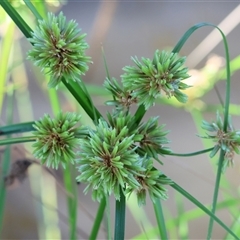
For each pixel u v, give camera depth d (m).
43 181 0.48
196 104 0.44
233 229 0.37
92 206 0.55
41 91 0.58
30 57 0.24
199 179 0.58
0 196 0.33
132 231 0.59
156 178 0.24
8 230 0.56
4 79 0.36
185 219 0.41
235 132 0.25
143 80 0.23
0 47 0.40
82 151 0.24
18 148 0.40
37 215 0.52
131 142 0.23
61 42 0.23
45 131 0.24
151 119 0.25
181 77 0.23
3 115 0.55
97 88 0.41
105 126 0.23
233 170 0.53
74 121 0.24
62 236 0.55
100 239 0.54
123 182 0.23
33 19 0.37
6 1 0.25
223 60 0.49
